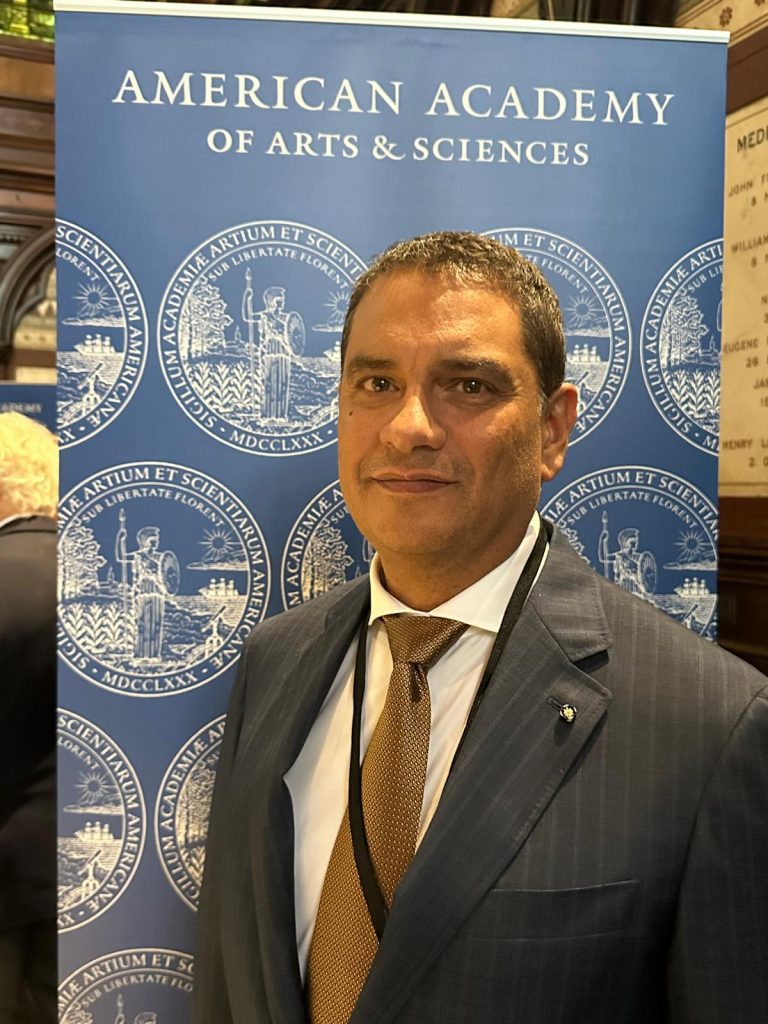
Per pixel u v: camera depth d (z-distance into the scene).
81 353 1.23
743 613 1.86
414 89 1.22
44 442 1.96
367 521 0.87
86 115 1.20
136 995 1.29
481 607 0.88
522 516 0.88
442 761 0.86
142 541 1.27
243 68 1.21
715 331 1.28
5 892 1.90
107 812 1.28
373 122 1.22
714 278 1.27
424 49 1.22
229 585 1.28
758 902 0.75
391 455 0.83
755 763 0.76
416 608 0.91
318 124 1.22
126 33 1.20
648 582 1.29
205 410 1.26
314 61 1.21
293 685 1.00
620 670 0.84
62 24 1.19
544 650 0.85
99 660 1.27
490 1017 0.74
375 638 0.96
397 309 0.85
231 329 1.25
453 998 0.75
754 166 1.76
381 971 0.76
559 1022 0.74
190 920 1.29
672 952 0.76
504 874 0.76
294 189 1.23
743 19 1.76
